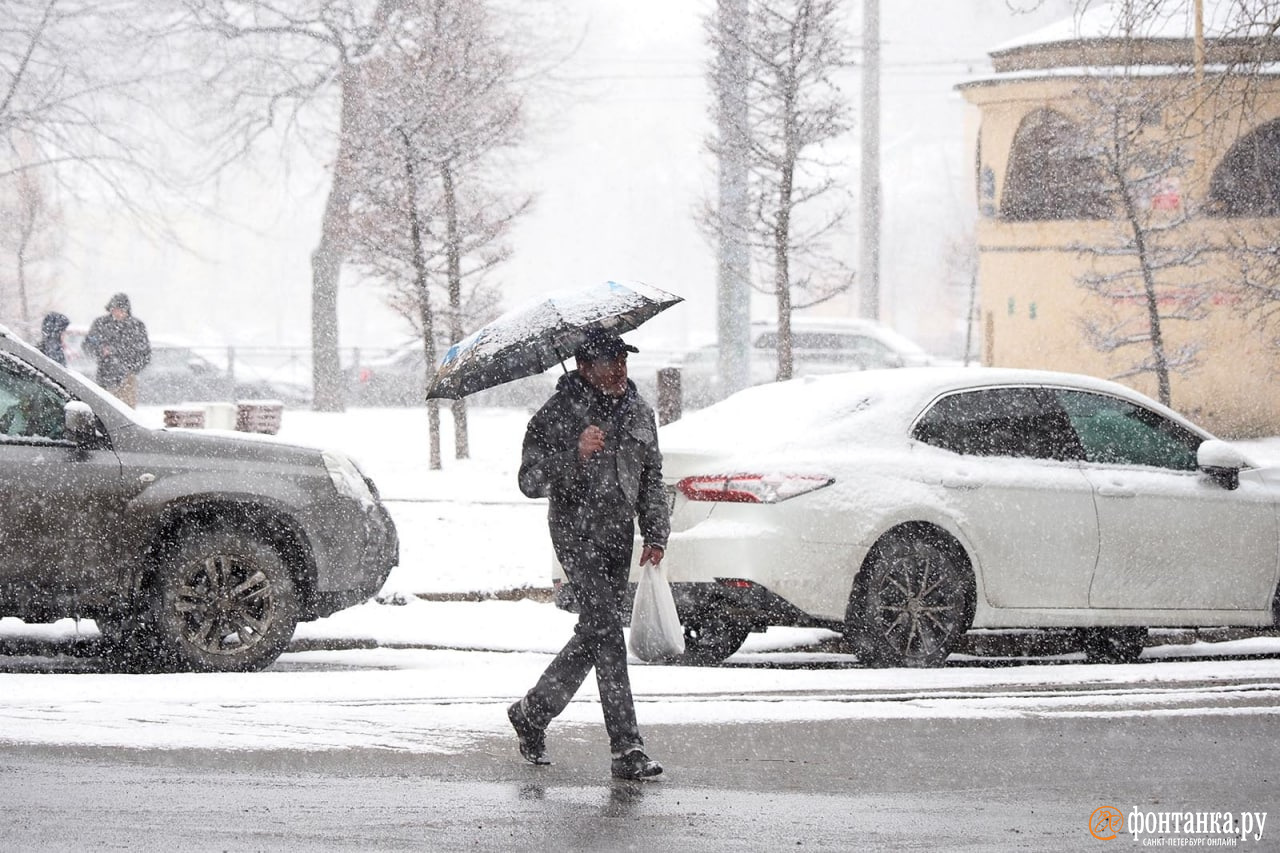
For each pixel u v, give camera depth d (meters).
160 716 12.80
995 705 14.04
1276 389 41.19
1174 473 17.70
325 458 16.83
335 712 13.13
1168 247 37.69
